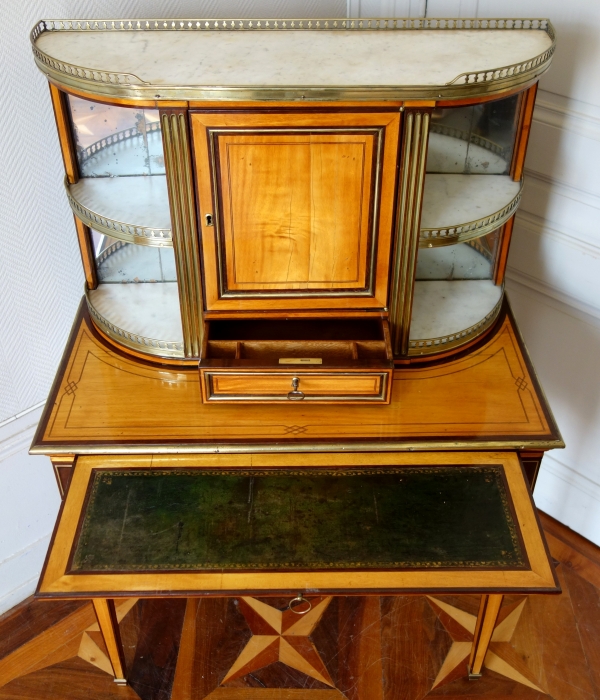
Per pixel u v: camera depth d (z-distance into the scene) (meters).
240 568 1.40
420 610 2.02
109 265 1.81
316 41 1.53
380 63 1.44
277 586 1.37
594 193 1.83
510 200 1.62
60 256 1.83
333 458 1.54
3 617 2.05
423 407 1.62
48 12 1.55
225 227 1.46
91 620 2.03
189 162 1.39
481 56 1.48
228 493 1.50
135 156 1.65
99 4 1.62
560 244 1.94
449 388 1.66
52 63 1.36
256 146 1.37
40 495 2.04
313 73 1.39
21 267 1.77
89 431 1.56
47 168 1.70
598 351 1.99
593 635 1.97
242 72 1.39
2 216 1.68
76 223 1.69
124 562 1.41
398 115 1.34
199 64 1.42
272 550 1.42
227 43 1.51
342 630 1.97
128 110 1.59
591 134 1.77
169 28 1.57
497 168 1.69
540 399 1.64
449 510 1.48
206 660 1.91
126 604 2.03
